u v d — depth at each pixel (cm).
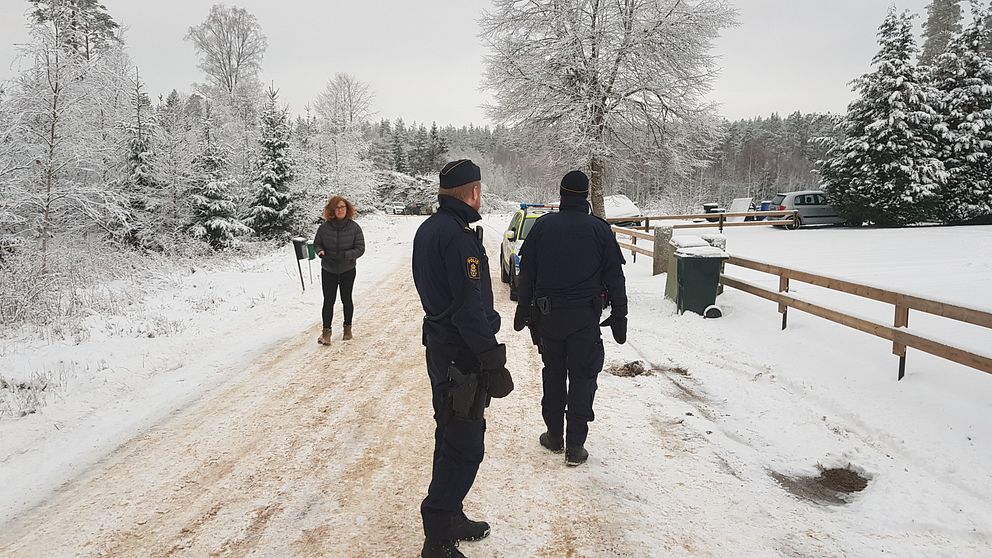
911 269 1088
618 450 409
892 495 338
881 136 2008
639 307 878
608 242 376
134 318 811
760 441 424
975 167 2052
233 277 1266
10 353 618
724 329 721
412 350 693
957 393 440
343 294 732
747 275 1055
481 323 255
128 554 289
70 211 1578
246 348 701
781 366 566
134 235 1816
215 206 1895
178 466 389
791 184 8056
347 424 461
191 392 541
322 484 362
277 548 293
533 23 1844
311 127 3809
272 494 350
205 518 323
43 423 459
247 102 3444
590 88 1794
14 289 810
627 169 1977
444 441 272
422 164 8069
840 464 386
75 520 322
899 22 2067
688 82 1823
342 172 3828
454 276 256
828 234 1877
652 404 500
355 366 626
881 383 488
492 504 336
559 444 406
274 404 508
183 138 2055
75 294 885
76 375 563
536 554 287
